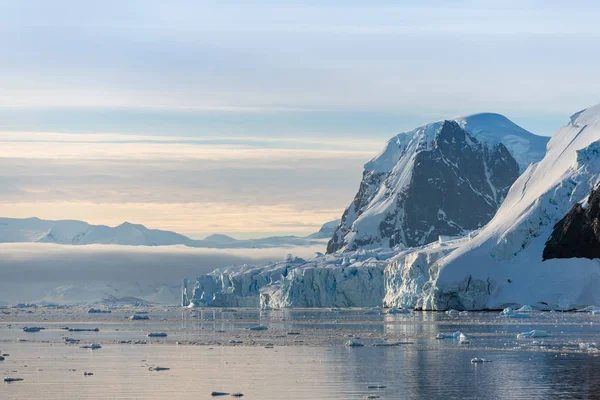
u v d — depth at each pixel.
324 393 109.56
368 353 150.25
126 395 110.25
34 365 139.38
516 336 180.75
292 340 182.12
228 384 117.19
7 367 136.88
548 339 171.62
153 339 191.00
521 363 132.88
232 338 191.12
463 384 114.19
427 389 111.06
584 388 110.06
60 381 121.12
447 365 132.12
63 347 170.75
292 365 135.00
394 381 117.38
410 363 135.00
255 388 113.88
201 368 133.12
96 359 147.12
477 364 132.38
